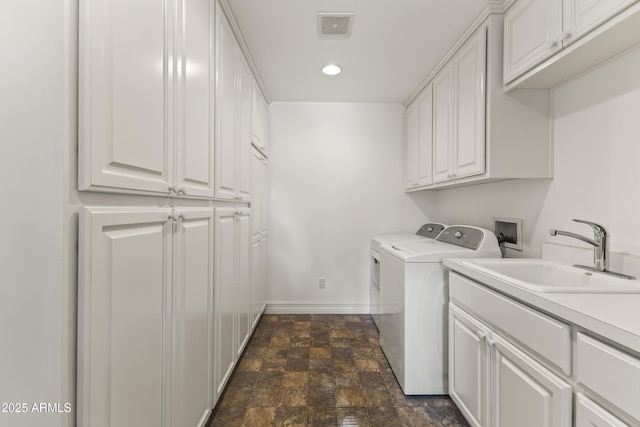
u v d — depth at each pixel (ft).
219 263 5.11
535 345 3.23
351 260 10.62
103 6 2.30
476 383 4.46
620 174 4.14
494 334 4.03
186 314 3.85
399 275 6.30
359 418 5.33
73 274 2.15
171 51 3.38
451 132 6.96
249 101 7.23
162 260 3.28
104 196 2.43
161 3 3.17
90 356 2.21
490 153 5.39
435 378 5.98
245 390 6.07
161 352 3.28
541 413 3.10
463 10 5.56
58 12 2.03
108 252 2.41
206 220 4.54
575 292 3.27
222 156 5.18
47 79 2.04
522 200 6.14
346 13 5.66
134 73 2.70
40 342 2.08
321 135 10.52
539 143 5.37
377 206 10.60
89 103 2.17
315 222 10.55
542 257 5.46
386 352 7.40
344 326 9.44
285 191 10.50
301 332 8.95
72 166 2.12
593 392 2.59
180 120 3.60
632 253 3.97
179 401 3.70
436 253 5.98
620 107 4.11
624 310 2.70
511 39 5.10
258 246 8.64
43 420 2.08
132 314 2.73
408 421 5.27
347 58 7.39
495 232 7.07
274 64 7.70
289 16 5.75
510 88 5.21
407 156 10.23
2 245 2.07
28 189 2.06
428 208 10.64
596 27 3.58
